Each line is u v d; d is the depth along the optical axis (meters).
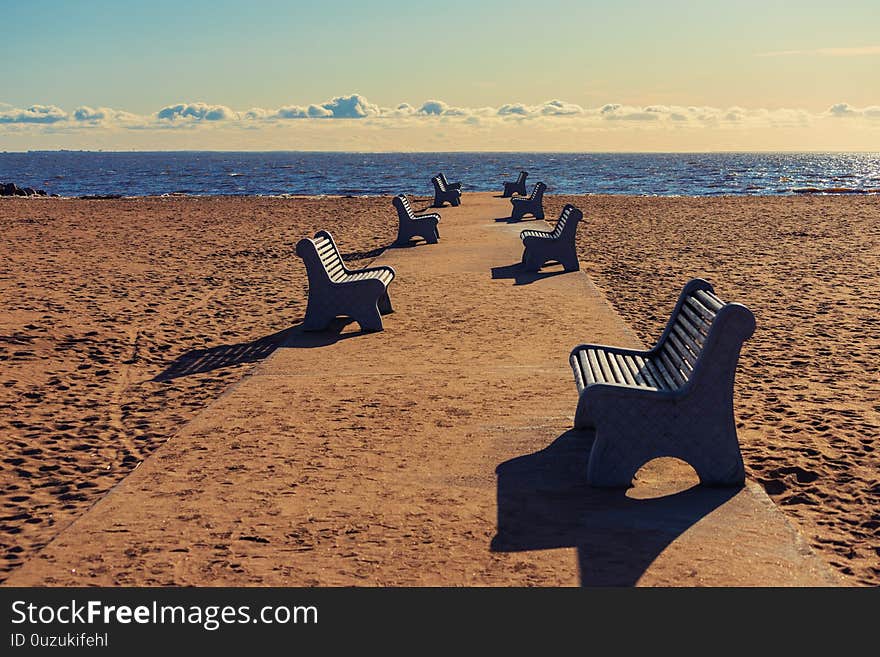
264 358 9.67
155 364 9.66
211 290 14.46
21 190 51.44
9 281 15.14
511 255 17.66
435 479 5.84
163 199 41.25
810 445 6.53
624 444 5.67
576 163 178.50
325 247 11.58
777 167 134.12
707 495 5.55
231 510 5.39
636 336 10.07
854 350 9.63
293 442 6.64
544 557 4.70
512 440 6.58
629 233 22.25
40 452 6.76
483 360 9.06
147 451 6.77
